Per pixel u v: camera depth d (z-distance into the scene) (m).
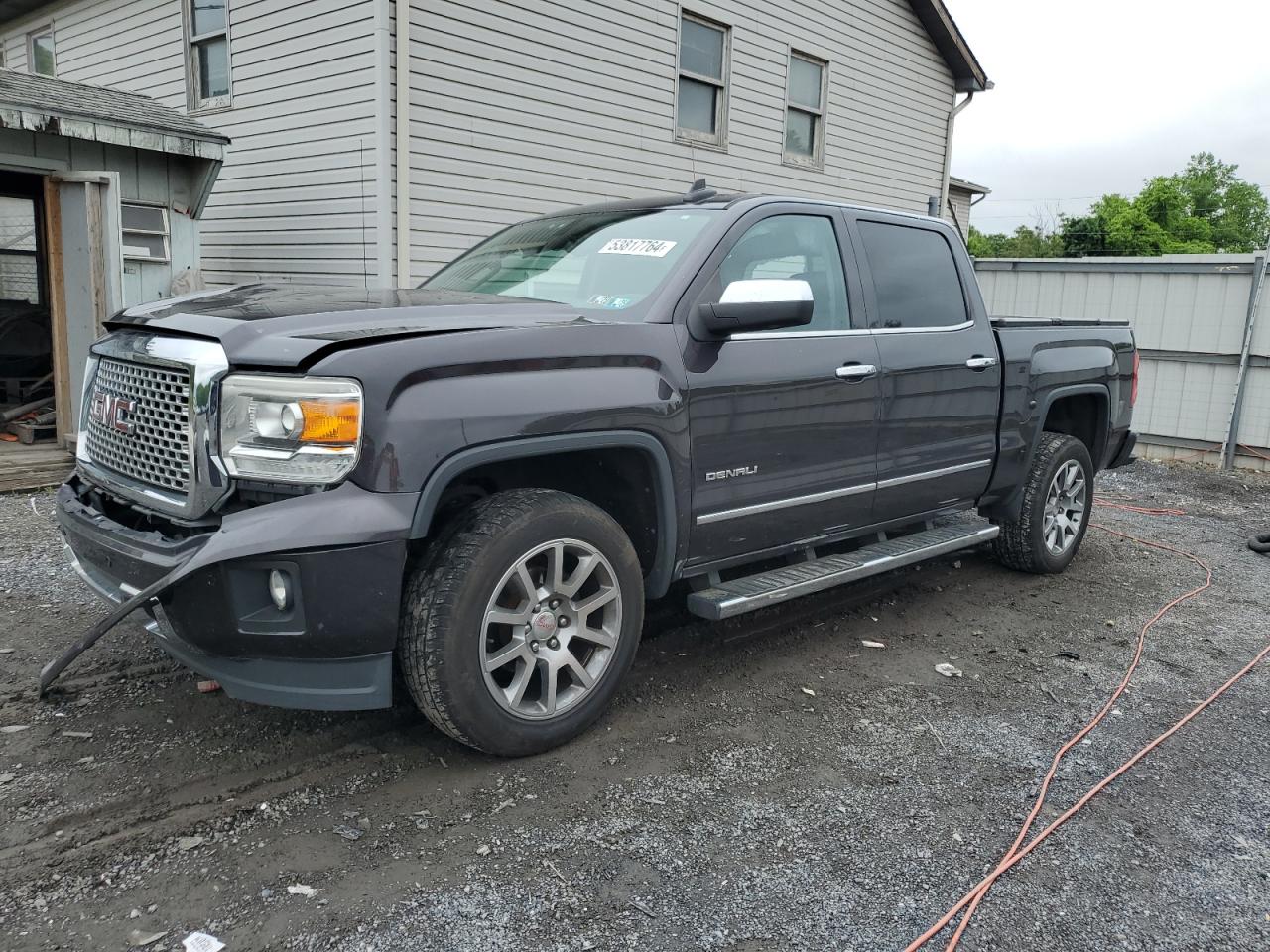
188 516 2.77
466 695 2.89
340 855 2.57
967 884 2.56
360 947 2.21
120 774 2.94
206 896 2.37
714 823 2.80
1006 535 5.49
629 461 3.38
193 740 3.18
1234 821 2.95
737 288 3.33
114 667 3.73
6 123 7.07
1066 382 5.39
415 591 2.87
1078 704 3.80
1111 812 2.97
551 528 3.02
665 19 10.60
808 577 3.94
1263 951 2.34
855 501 4.16
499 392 2.87
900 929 2.36
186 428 2.79
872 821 2.86
